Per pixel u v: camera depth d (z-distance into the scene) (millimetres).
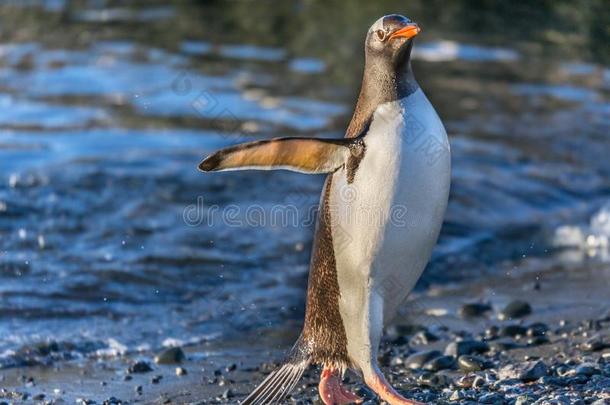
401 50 8586
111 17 30391
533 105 21953
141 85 23000
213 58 25625
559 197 17031
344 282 8562
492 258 14438
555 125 20594
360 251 8375
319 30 28734
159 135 19469
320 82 23438
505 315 11711
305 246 14500
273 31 28734
